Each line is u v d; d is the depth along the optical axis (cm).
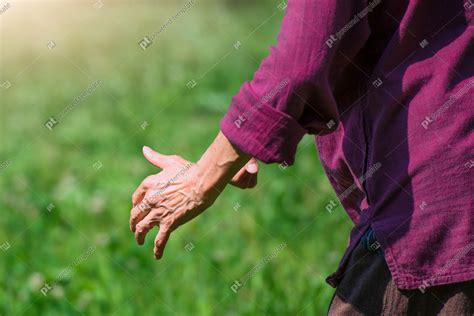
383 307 282
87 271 562
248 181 330
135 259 573
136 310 516
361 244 289
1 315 512
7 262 589
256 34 1509
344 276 296
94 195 738
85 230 657
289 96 273
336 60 279
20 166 845
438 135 275
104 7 1556
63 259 601
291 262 559
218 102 1066
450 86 276
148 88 1163
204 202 297
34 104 1117
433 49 280
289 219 649
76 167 838
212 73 1217
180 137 934
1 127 1012
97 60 1332
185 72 1223
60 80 1248
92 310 516
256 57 1316
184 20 1548
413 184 278
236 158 286
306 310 495
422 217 275
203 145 902
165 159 313
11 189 759
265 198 699
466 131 274
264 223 638
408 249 276
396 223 279
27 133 987
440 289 276
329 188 713
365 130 291
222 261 567
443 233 273
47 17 1483
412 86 279
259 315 494
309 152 811
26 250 611
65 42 1395
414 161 277
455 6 280
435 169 274
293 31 272
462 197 272
